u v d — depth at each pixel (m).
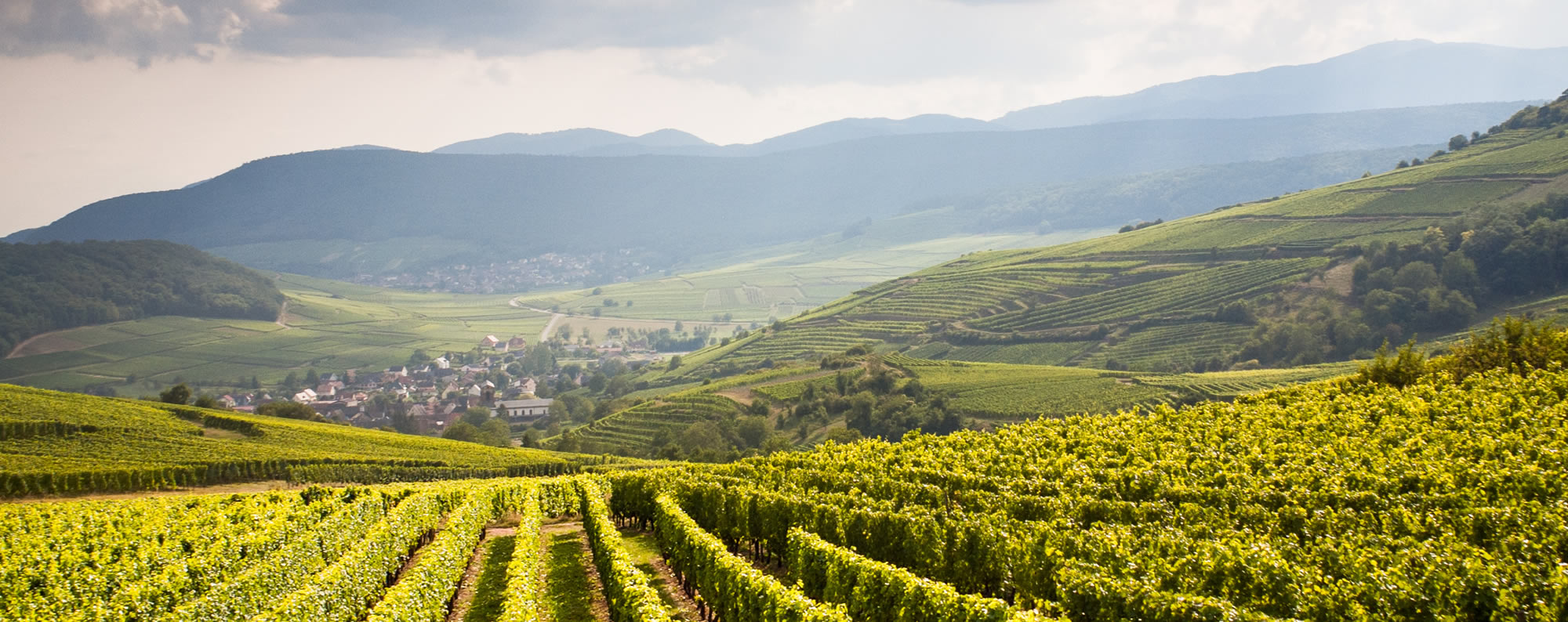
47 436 101.62
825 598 26.97
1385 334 151.25
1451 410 40.22
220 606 27.22
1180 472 36.69
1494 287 154.25
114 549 39.84
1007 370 156.88
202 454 98.50
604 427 160.62
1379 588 19.94
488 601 32.25
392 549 34.56
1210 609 19.17
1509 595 19.02
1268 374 135.00
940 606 21.48
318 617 25.27
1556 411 36.97
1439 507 27.75
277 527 42.00
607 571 31.48
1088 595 21.62
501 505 54.69
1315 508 29.67
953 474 40.09
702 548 29.69
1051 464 40.84
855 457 49.78
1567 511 25.19
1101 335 190.38
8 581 32.16
